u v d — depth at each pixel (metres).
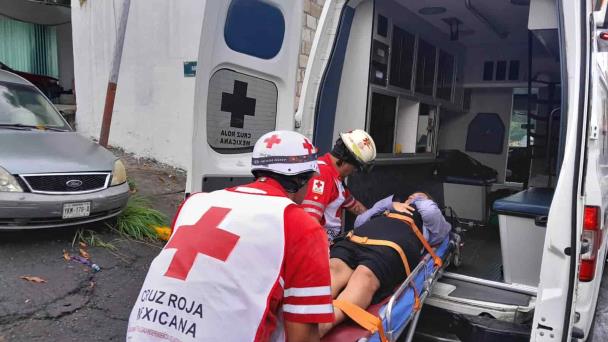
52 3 11.33
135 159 8.46
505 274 2.97
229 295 1.45
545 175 5.34
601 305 4.30
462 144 6.69
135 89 8.48
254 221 1.53
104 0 8.74
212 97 2.76
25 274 3.94
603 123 3.06
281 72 3.17
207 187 2.79
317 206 2.86
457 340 2.81
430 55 5.40
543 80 5.73
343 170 3.13
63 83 12.99
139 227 5.12
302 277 1.49
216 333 1.43
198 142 2.71
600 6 3.05
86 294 3.81
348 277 2.68
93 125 9.47
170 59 7.92
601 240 2.68
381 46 4.18
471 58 6.30
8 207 4.14
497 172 6.32
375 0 3.95
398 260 2.71
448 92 5.99
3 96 5.50
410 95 4.91
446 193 5.73
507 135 6.42
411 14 4.61
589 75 2.28
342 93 3.71
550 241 2.21
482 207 5.51
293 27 3.18
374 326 2.23
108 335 3.33
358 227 3.04
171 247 1.59
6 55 11.96
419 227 3.06
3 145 4.61
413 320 2.64
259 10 2.92
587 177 2.41
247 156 3.01
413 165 5.30
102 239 4.86
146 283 1.57
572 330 2.35
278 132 1.75
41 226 4.36
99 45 9.03
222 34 2.74
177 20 7.70
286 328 1.51
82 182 4.60
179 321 1.45
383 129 4.48
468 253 4.17
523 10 4.34
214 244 1.51
